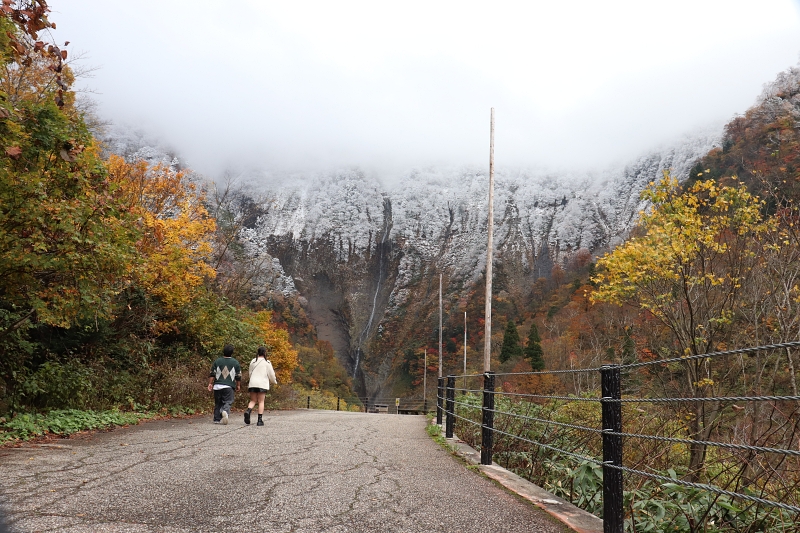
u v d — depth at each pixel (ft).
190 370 52.37
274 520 11.35
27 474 15.34
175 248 50.42
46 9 17.97
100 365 40.63
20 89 37.58
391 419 53.83
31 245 25.32
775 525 12.35
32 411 30.83
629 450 19.92
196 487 14.46
